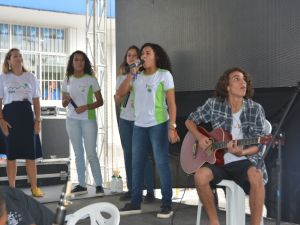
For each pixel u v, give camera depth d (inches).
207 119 124.9
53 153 239.8
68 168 242.4
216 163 116.0
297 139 135.9
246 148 112.9
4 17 374.3
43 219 61.1
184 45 185.2
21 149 179.9
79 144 186.2
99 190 187.5
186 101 176.9
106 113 238.8
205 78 175.2
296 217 136.7
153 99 138.9
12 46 397.1
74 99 182.5
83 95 181.8
